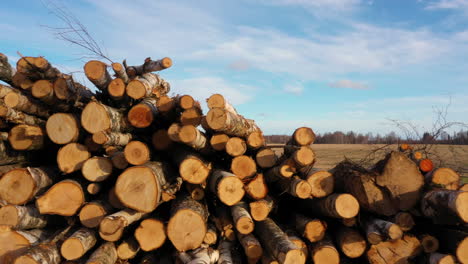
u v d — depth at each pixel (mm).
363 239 3934
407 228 3867
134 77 5609
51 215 4387
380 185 3943
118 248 3896
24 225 3957
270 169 4508
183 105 4684
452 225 3854
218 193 3916
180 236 3754
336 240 4141
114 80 4559
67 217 4152
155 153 5094
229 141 4324
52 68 4852
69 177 4547
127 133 5000
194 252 3811
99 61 4488
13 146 4387
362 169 4262
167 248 4457
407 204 3928
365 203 3969
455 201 3352
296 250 3420
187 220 3779
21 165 4816
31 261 3332
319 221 4113
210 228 4316
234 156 4332
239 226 3938
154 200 3703
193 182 4031
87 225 3910
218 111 4234
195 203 4176
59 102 4781
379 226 3768
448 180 4004
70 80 4656
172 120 5121
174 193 4461
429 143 5926
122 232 3824
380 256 3879
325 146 33156
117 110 4770
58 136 4211
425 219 4074
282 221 5012
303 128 4305
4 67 4859
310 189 4086
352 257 3934
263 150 4527
